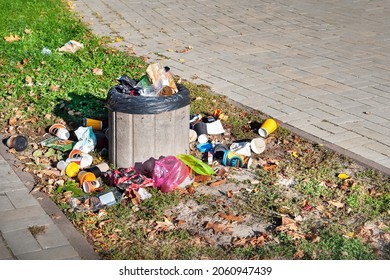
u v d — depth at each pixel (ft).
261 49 30.12
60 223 17.37
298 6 39.86
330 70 27.35
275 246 16.80
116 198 18.15
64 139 21.31
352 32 33.24
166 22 35.22
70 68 26.86
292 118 22.77
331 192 18.79
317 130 21.95
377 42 31.40
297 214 17.85
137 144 19.19
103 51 28.99
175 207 18.12
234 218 17.66
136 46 30.30
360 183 19.11
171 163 18.74
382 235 17.22
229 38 31.86
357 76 26.73
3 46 29.09
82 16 36.11
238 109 23.47
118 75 26.23
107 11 37.81
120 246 16.74
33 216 17.56
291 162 20.26
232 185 19.10
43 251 16.43
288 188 18.95
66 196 18.38
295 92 24.94
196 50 29.86
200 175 19.15
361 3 40.83
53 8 37.09
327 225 17.51
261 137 21.63
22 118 22.74
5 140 21.25
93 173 19.13
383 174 19.49
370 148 20.85
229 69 27.32
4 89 24.86
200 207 18.13
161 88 19.34
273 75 26.66
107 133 20.77
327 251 16.67
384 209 18.08
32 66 26.99
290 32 33.17
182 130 19.54
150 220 17.56
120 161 19.45
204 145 20.79
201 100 23.93
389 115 23.08
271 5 40.11
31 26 32.19
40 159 20.20
